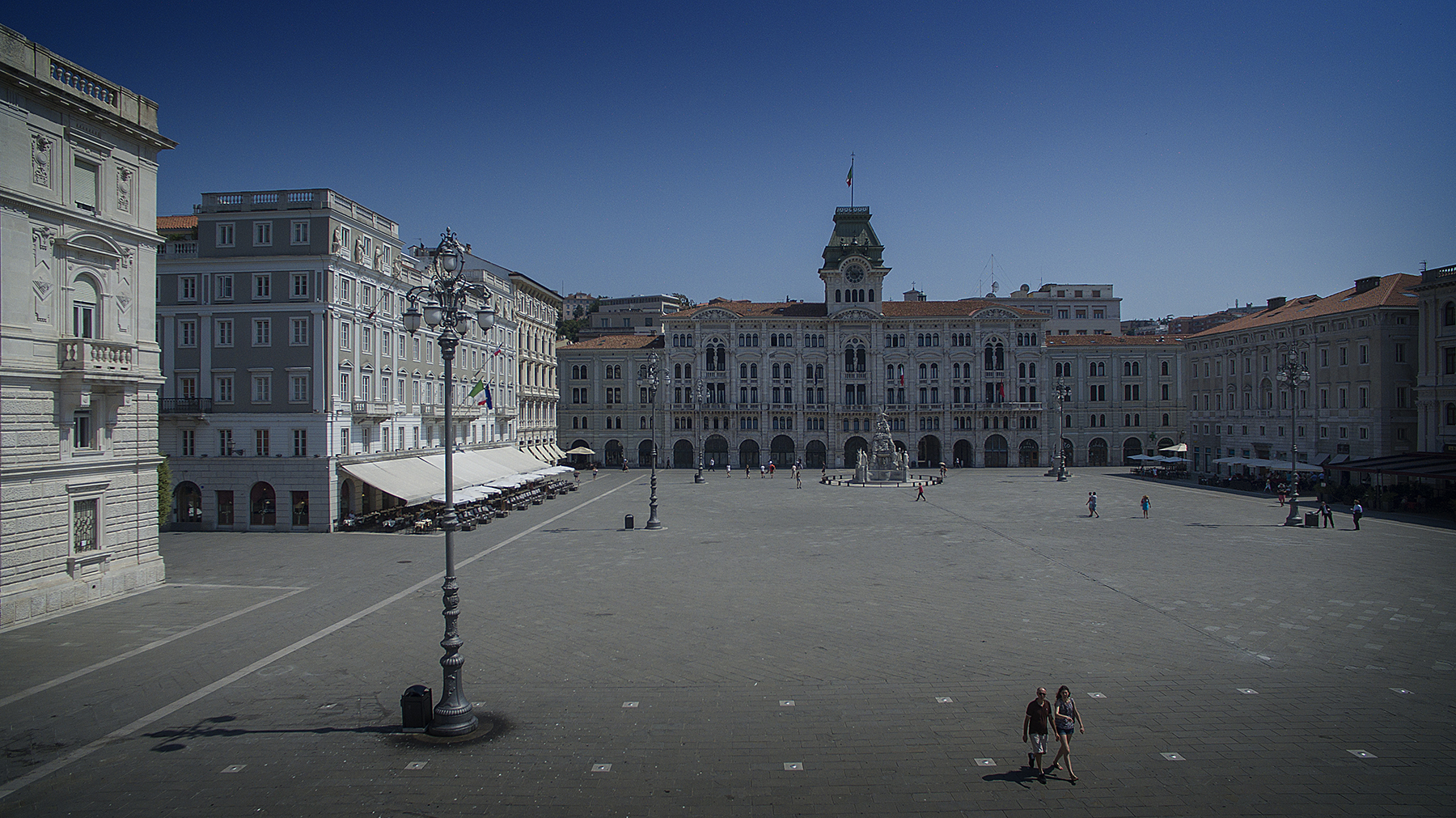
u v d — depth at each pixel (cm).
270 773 1959
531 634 3142
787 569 4453
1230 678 2589
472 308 8619
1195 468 11138
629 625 3256
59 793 1859
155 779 1927
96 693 2505
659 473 12056
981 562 4628
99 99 3806
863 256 13175
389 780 1920
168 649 2956
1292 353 9131
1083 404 13300
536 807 1791
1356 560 4581
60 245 3597
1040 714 1938
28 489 3409
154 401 4138
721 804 1803
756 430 13138
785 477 11244
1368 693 2455
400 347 7269
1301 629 3153
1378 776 1916
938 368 13075
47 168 3525
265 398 6138
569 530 6059
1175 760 2005
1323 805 1781
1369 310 7900
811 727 2227
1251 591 3803
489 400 9294
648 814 1761
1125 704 2373
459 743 2127
